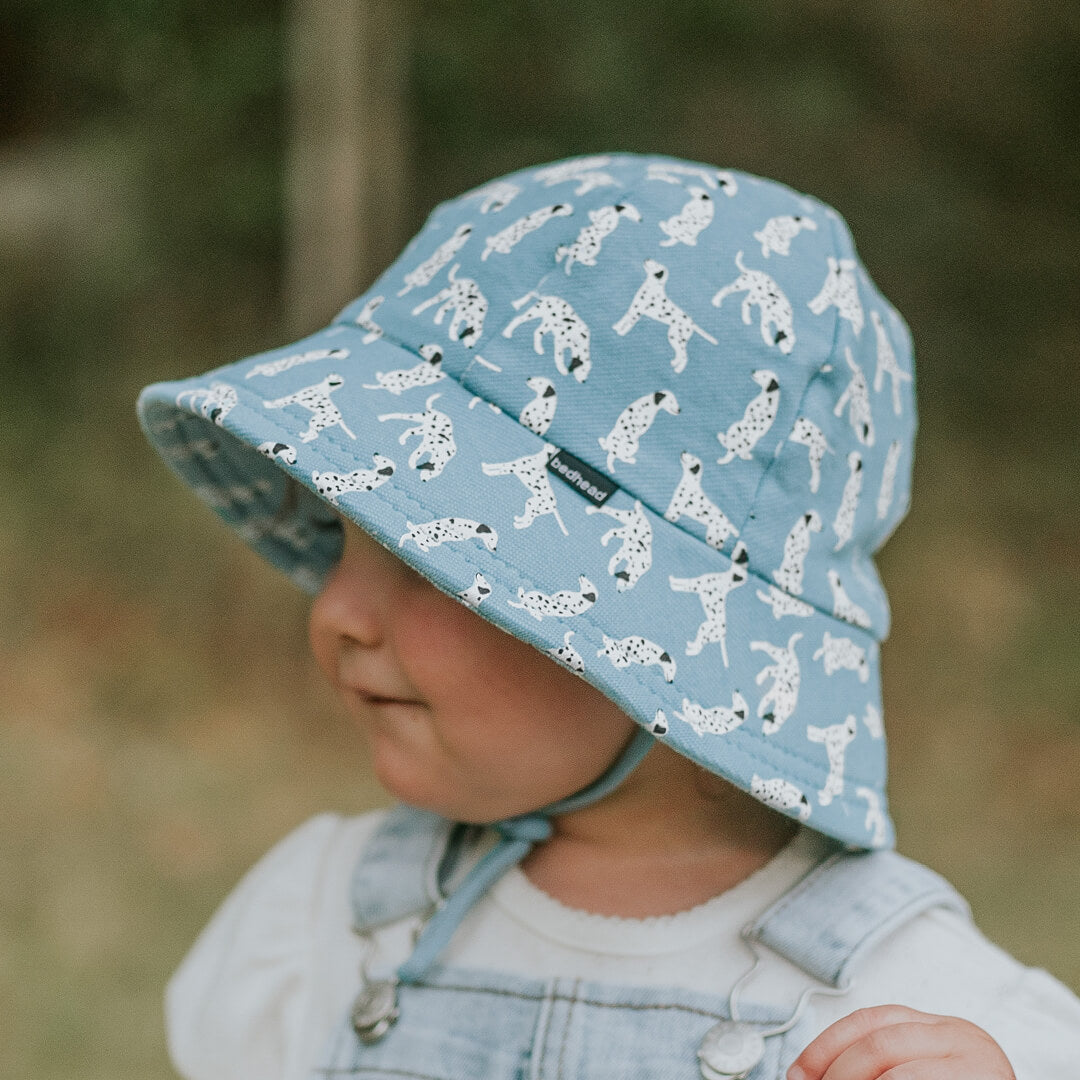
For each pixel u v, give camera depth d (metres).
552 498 0.92
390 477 0.91
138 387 6.01
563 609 0.88
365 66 4.70
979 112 6.45
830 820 0.94
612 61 5.77
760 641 0.94
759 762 0.91
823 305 1.00
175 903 3.22
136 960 2.93
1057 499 5.66
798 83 6.00
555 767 0.97
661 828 1.05
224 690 4.49
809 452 0.97
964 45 6.36
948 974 0.97
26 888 3.25
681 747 0.88
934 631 4.86
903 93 6.34
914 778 4.12
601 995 0.99
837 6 6.12
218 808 3.76
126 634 4.70
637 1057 0.95
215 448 1.21
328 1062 1.08
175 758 4.07
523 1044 1.00
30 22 6.86
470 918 1.09
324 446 0.93
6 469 5.52
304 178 4.71
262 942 1.23
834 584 1.00
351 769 4.09
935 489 5.70
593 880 1.06
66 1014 2.70
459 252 1.03
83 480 5.41
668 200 1.00
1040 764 4.14
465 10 5.62
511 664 0.95
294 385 0.98
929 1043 0.84
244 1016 1.20
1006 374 6.28
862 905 0.99
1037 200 6.51
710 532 0.94
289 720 4.38
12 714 4.23
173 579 4.86
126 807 3.73
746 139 6.04
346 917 1.19
